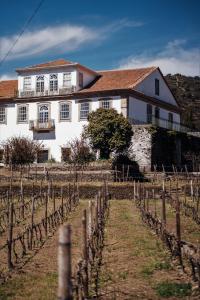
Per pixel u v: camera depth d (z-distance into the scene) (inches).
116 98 2130.9
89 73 2321.6
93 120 1878.7
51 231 861.2
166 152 2110.0
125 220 999.0
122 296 442.3
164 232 687.7
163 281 489.7
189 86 5482.3
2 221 976.3
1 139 2364.7
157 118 2415.1
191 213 1020.5
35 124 2278.5
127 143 1881.2
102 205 1000.9
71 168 1846.7
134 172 1866.4
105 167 1793.8
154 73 2423.7
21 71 2336.4
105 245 706.8
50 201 1385.3
